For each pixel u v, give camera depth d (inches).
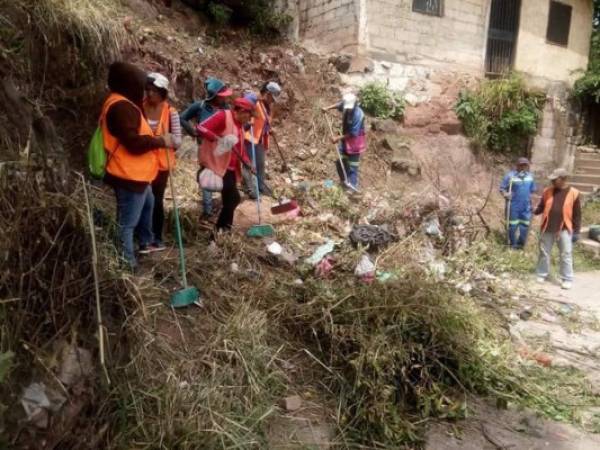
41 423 91.6
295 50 392.5
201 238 193.6
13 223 98.3
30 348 95.6
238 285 161.6
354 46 386.3
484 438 124.0
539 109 435.5
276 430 115.0
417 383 134.8
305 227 235.6
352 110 290.7
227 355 127.3
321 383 131.4
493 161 417.4
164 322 135.1
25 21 176.1
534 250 315.9
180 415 106.4
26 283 99.0
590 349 178.9
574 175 460.8
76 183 132.3
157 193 171.9
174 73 288.5
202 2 390.3
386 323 142.3
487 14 438.6
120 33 241.4
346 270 193.2
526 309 208.5
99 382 103.1
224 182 186.9
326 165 322.0
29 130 122.7
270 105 262.2
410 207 261.7
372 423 120.5
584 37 523.8
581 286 261.0
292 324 146.1
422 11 406.3
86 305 109.3
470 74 434.9
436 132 393.7
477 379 142.4
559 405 140.2
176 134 167.2
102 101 217.2
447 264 235.0
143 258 162.9
